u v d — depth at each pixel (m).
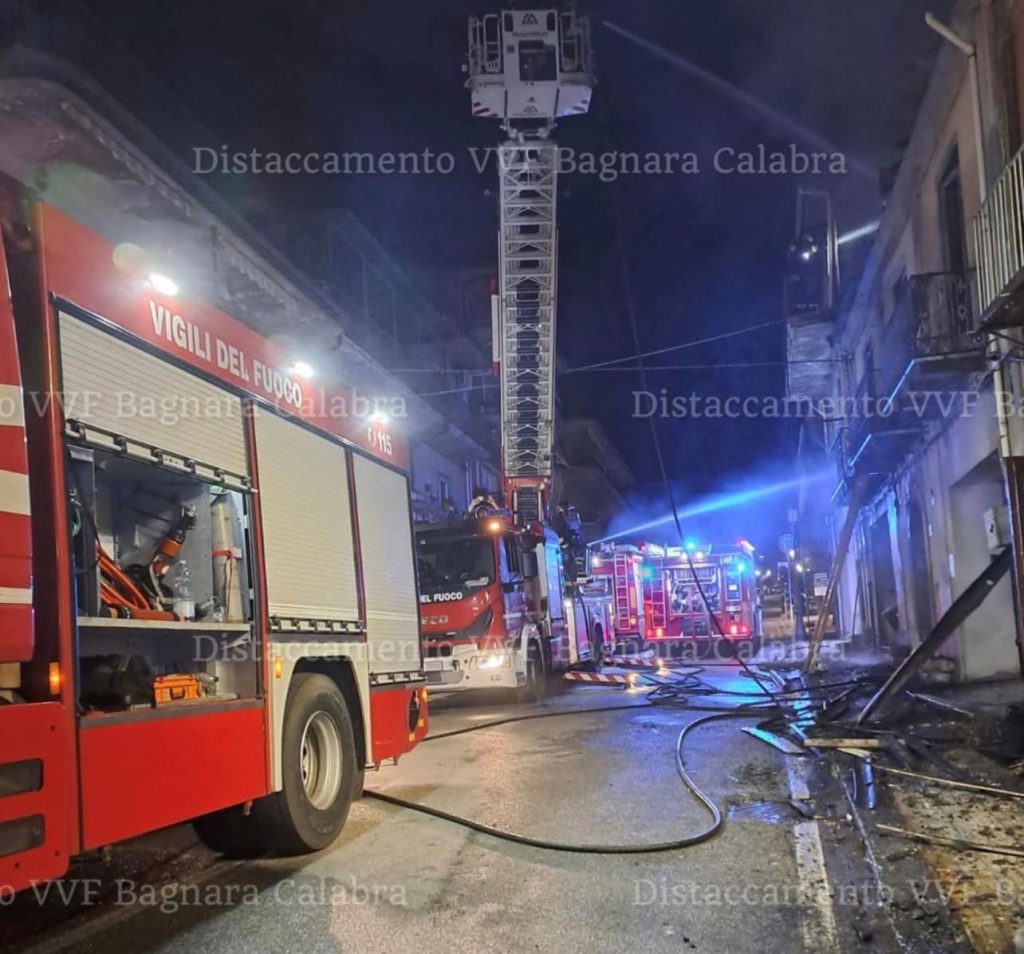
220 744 4.54
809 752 8.22
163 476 4.57
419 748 9.41
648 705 12.42
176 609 4.58
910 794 6.45
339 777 5.84
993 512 11.10
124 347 4.15
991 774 6.90
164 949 4.04
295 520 5.70
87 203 7.42
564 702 13.61
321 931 4.20
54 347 3.64
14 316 3.55
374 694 6.59
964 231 10.87
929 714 9.52
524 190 12.76
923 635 15.80
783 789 6.84
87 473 3.86
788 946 3.90
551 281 13.57
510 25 11.25
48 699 3.39
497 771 7.95
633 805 6.46
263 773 4.95
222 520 4.92
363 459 6.97
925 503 14.47
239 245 8.28
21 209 3.66
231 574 4.93
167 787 4.05
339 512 6.39
